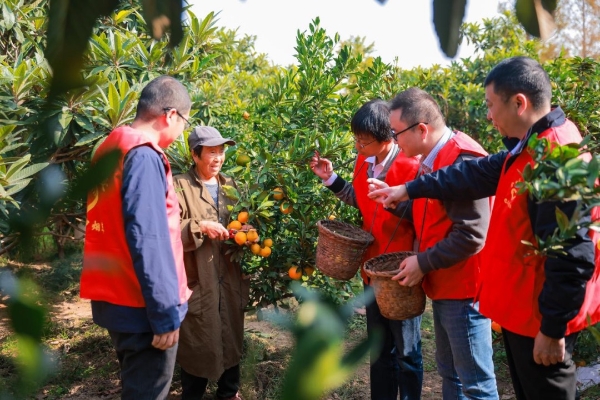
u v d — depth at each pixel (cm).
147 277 229
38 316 39
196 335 338
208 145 329
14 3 407
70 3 44
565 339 209
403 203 308
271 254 375
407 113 280
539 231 192
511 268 215
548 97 214
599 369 386
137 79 423
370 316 328
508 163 216
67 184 39
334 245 309
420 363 327
